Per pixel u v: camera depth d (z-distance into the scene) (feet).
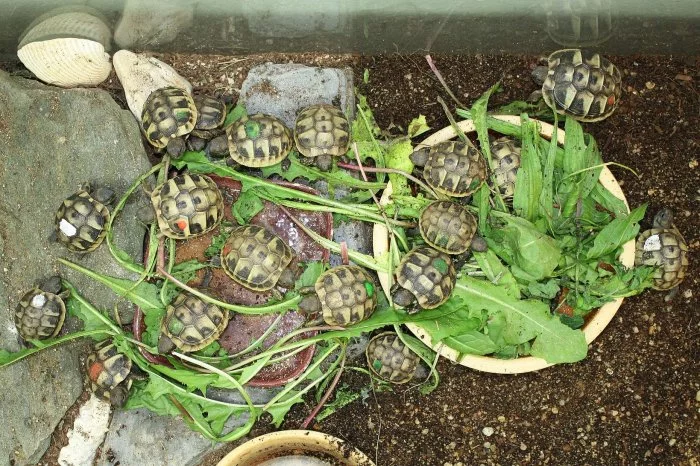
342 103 3.07
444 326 2.82
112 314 2.95
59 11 2.96
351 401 3.04
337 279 2.84
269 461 2.91
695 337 3.07
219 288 3.01
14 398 2.82
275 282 2.86
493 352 2.88
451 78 3.09
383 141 3.05
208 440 2.99
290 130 3.02
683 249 2.95
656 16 3.02
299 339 3.01
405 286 2.81
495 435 3.06
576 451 3.07
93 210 2.85
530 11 2.99
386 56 3.10
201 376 2.86
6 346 2.83
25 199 2.84
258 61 3.11
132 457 2.97
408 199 2.90
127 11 2.99
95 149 2.93
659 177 3.10
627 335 3.07
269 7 2.97
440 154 2.85
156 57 3.10
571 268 2.85
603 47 3.11
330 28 3.03
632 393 3.07
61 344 2.93
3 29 3.00
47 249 2.89
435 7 2.97
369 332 3.02
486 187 2.89
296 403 3.03
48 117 2.88
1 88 2.81
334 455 2.94
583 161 2.89
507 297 2.85
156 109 2.88
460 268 2.93
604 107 2.93
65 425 2.97
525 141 2.87
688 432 3.08
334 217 3.01
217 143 2.91
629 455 3.07
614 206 2.89
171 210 2.83
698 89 3.12
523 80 3.09
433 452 3.05
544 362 2.85
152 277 2.95
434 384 3.01
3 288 2.82
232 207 3.00
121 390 2.88
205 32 3.05
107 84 3.07
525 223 2.81
